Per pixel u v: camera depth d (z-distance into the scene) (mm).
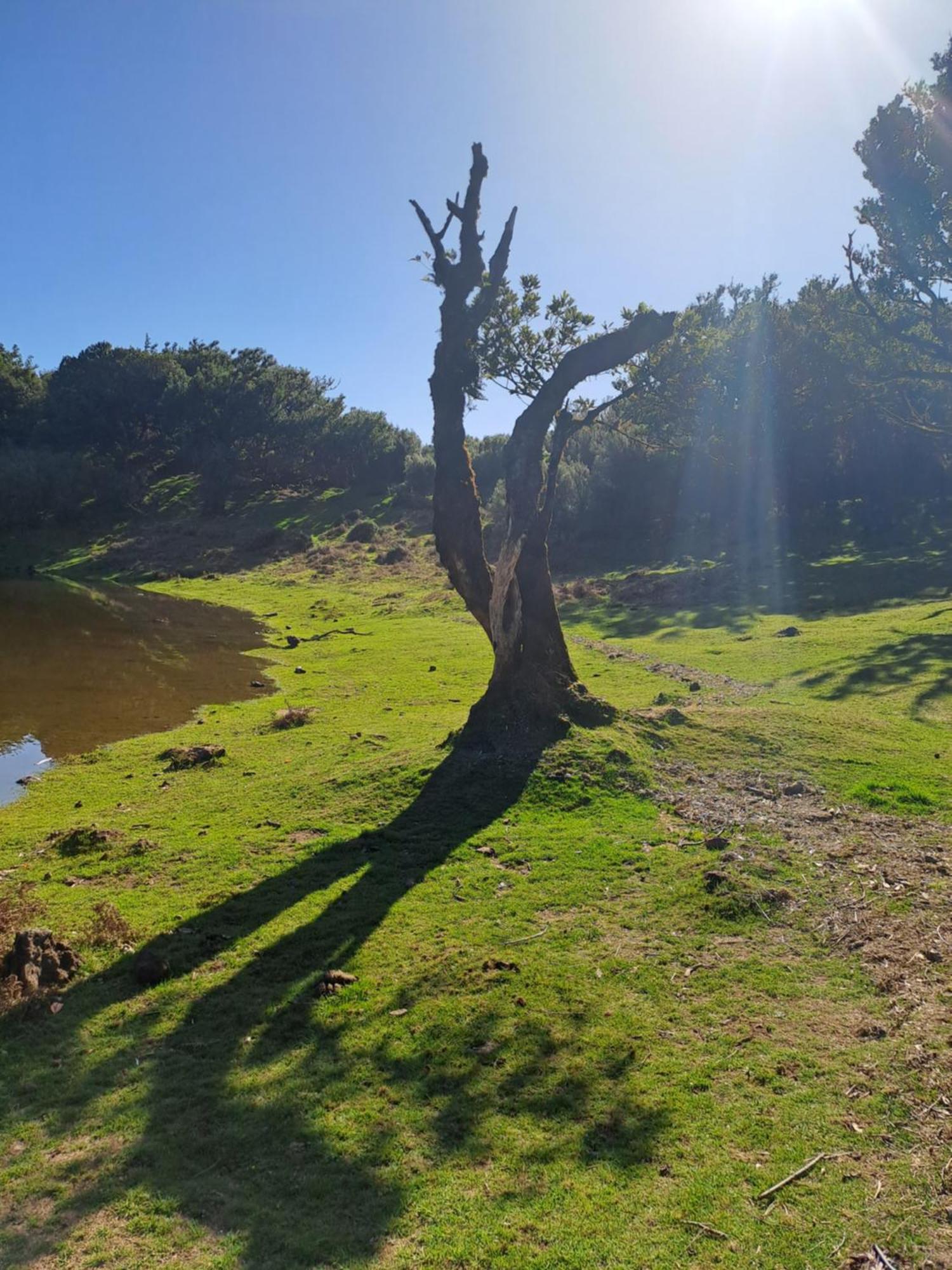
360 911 9383
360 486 77688
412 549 58062
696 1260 4645
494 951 8383
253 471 79250
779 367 30219
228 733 19078
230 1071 6750
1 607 40781
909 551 36844
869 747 14719
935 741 15320
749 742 14789
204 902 9836
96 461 73812
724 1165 5352
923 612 27391
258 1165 5676
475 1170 5484
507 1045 6816
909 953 7664
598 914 9094
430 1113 6086
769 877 9625
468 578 14875
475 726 14266
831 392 30297
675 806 12180
